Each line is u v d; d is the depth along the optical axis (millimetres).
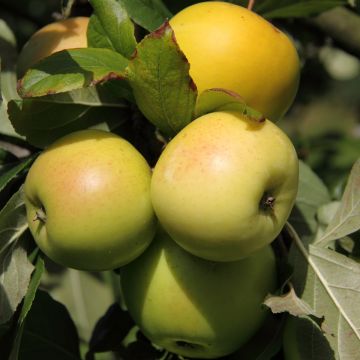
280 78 449
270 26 455
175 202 414
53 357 524
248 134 418
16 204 459
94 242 428
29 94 427
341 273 469
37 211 436
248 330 464
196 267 451
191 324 454
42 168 437
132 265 466
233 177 408
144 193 434
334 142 885
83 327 651
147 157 496
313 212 575
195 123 430
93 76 429
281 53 449
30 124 473
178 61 422
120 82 463
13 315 478
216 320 454
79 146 438
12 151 521
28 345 520
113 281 670
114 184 427
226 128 420
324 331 430
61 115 478
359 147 884
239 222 410
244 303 455
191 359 504
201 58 439
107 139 444
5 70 535
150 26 490
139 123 496
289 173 424
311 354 459
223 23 443
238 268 454
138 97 446
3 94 524
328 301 466
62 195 425
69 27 509
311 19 735
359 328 457
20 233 469
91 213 423
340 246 506
